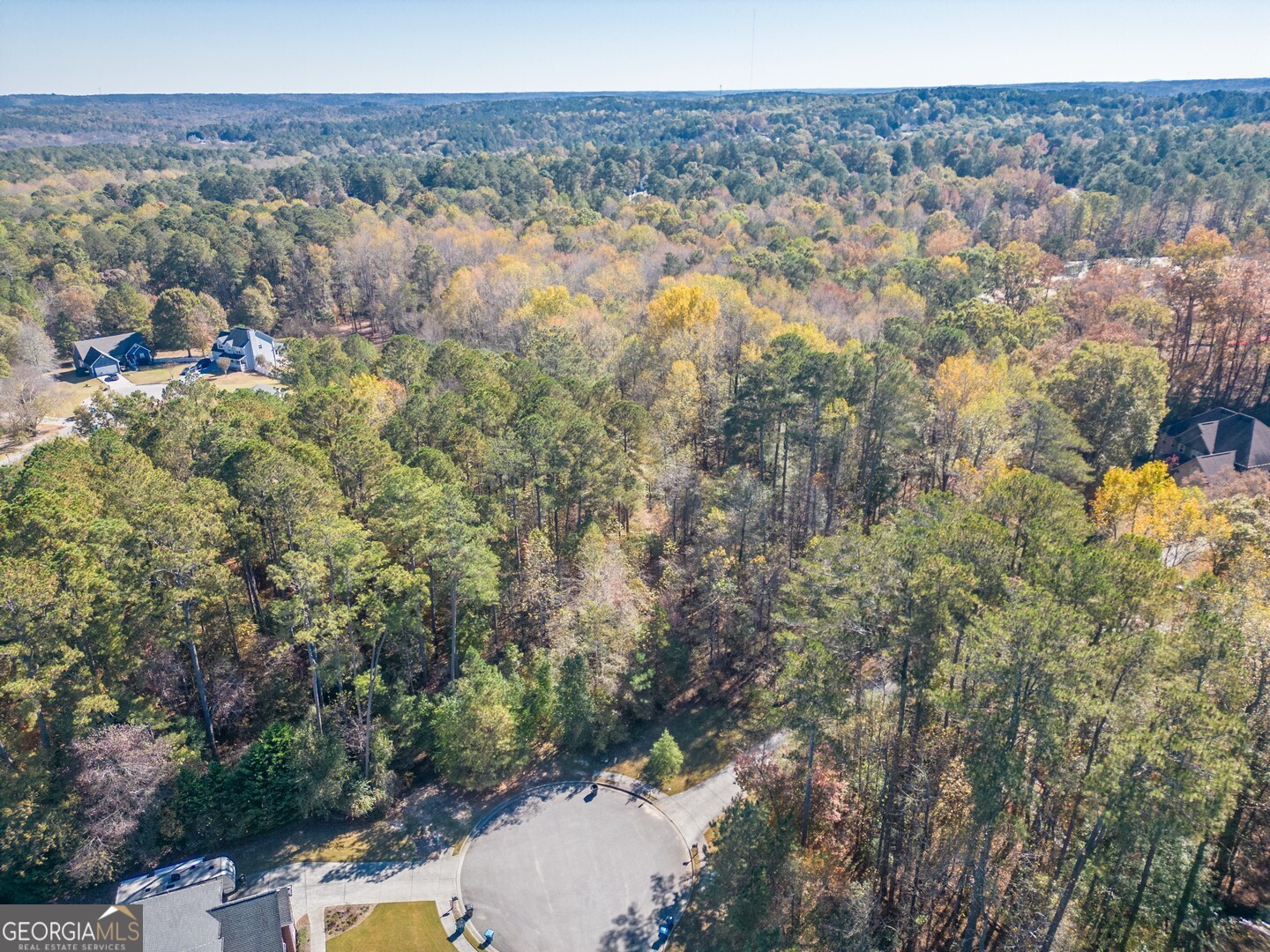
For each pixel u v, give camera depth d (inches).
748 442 2524.6
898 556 1368.1
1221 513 1962.4
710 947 1371.8
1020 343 3312.0
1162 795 935.7
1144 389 2733.8
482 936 1403.8
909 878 1355.8
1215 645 1124.5
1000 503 1717.5
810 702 1301.7
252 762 1572.3
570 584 2065.7
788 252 5027.1
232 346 5128.0
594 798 1720.0
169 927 1249.4
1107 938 1246.3
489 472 2151.8
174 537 1539.1
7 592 1307.8
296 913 1445.6
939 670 1211.2
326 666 1685.5
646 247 5836.6
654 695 1994.3
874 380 2336.4
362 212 7495.1
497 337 4180.6
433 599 1993.1
